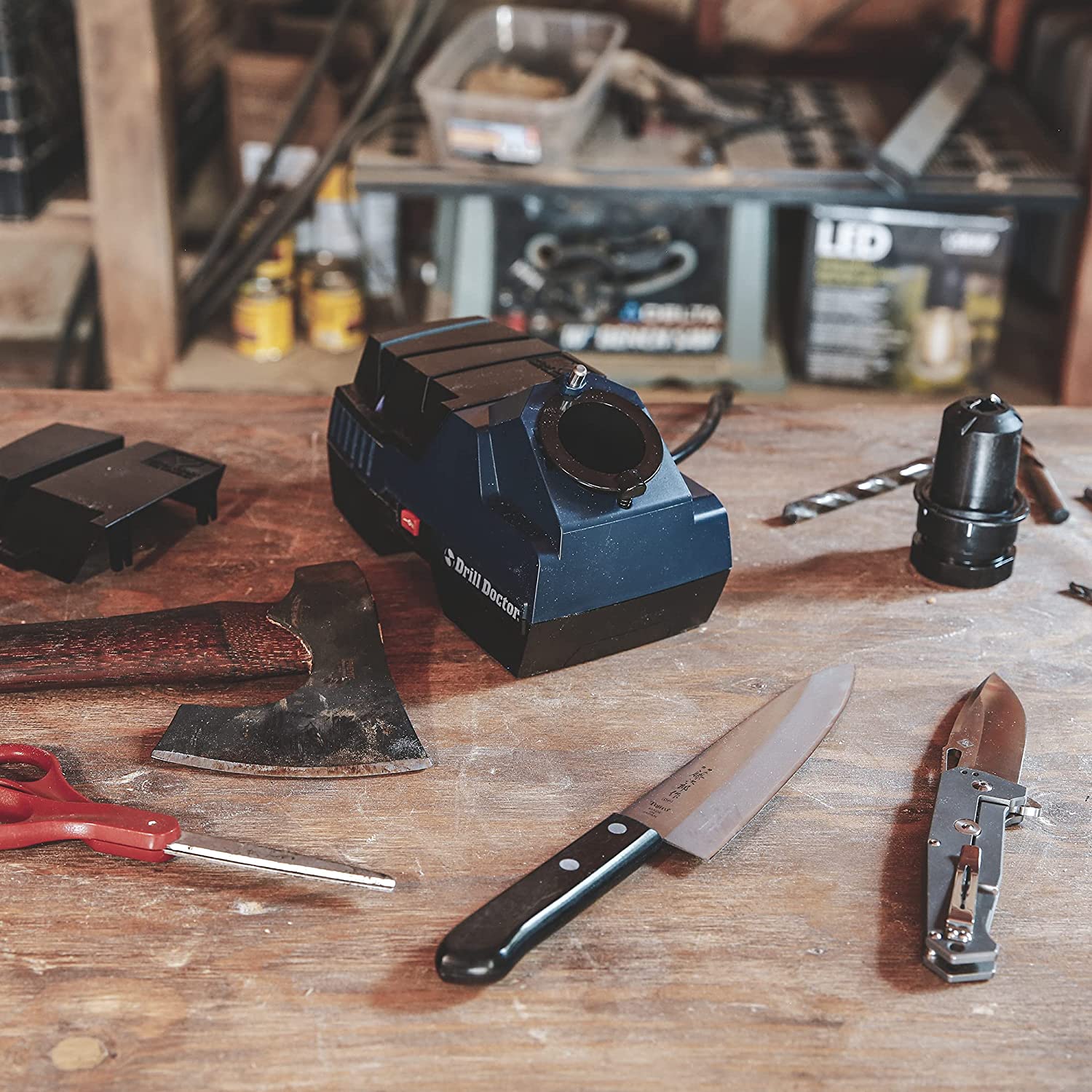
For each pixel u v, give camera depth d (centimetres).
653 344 189
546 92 176
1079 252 184
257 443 106
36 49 189
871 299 184
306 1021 55
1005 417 85
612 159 176
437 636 82
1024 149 183
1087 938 61
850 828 68
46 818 63
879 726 75
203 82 229
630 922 61
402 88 210
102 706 75
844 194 171
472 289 186
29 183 190
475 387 80
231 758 70
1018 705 76
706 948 60
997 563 89
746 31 224
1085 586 89
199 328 206
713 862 65
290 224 195
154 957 58
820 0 220
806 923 61
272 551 91
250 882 63
